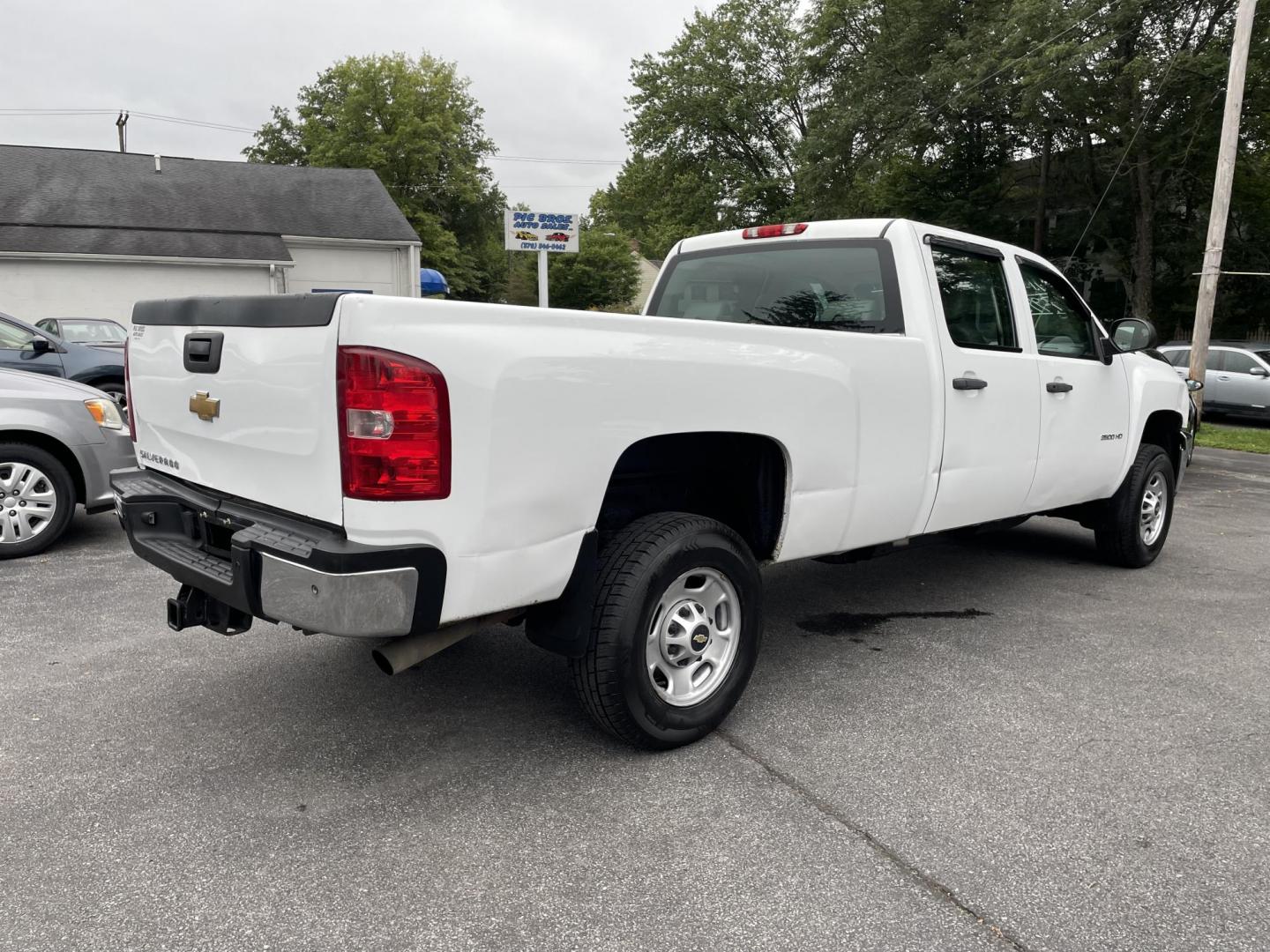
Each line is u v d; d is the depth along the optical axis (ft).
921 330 12.53
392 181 136.56
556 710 11.35
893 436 12.05
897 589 17.10
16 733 10.41
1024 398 14.28
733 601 10.55
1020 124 77.51
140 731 10.54
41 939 6.89
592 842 8.35
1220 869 7.98
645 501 11.50
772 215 110.42
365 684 12.04
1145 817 8.84
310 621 7.79
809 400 10.82
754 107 110.52
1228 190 46.09
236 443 9.09
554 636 9.36
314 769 9.70
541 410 8.37
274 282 76.74
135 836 8.35
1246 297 84.79
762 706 11.51
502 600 8.50
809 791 9.33
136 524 10.47
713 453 11.46
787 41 107.45
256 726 10.71
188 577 9.39
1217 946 6.97
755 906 7.41
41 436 18.30
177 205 81.30
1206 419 57.98
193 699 11.47
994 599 16.47
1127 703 11.64
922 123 78.38
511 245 34.35
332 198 88.58
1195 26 67.87
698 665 10.48
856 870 7.93
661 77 114.52
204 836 8.37
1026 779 9.60
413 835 8.44
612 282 174.40
